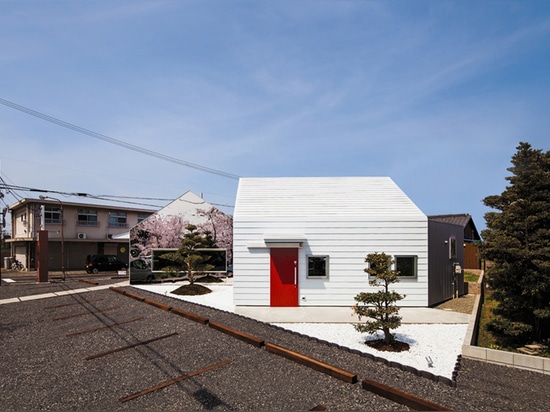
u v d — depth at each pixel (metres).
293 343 7.02
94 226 32.25
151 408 4.59
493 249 7.54
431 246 11.34
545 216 7.27
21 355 6.68
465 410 4.51
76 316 9.74
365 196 13.20
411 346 7.13
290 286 10.93
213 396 4.89
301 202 12.63
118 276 23.23
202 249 17.72
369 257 7.42
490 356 6.27
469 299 12.51
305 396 4.85
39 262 18.55
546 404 4.73
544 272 7.09
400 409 4.51
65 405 4.71
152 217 17.39
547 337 7.90
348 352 6.57
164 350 6.74
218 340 7.25
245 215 11.32
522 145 7.83
